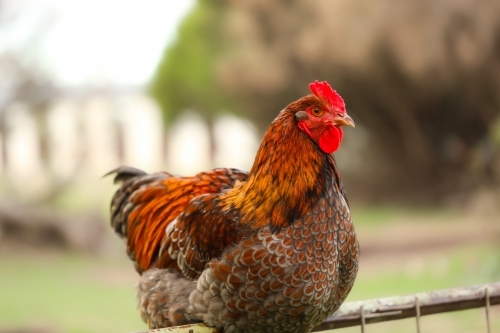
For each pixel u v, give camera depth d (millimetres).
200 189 4836
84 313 12102
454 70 22766
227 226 3996
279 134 3984
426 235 17578
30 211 19578
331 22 23406
